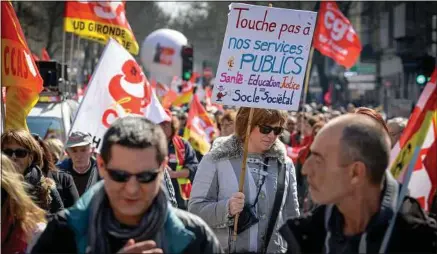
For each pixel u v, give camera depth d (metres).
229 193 6.55
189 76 32.91
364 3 59.47
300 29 6.30
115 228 3.94
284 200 6.61
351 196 4.09
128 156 3.87
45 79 13.52
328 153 4.09
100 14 12.19
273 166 6.67
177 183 11.02
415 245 4.06
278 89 6.32
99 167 4.02
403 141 4.58
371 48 61.06
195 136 15.20
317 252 4.30
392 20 53.81
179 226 4.00
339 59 18.50
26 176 6.70
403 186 4.12
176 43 49.81
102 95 8.16
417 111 4.43
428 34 45.38
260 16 6.26
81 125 8.08
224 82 6.28
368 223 4.11
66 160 9.20
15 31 6.96
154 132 3.95
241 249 6.44
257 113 6.55
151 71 51.16
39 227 5.14
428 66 18.05
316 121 16.03
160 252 3.77
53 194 6.89
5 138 6.73
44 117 13.03
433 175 4.95
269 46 6.29
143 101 8.28
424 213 4.21
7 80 6.96
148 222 3.93
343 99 62.19
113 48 8.22
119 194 3.90
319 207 4.34
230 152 6.61
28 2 42.91
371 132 4.05
